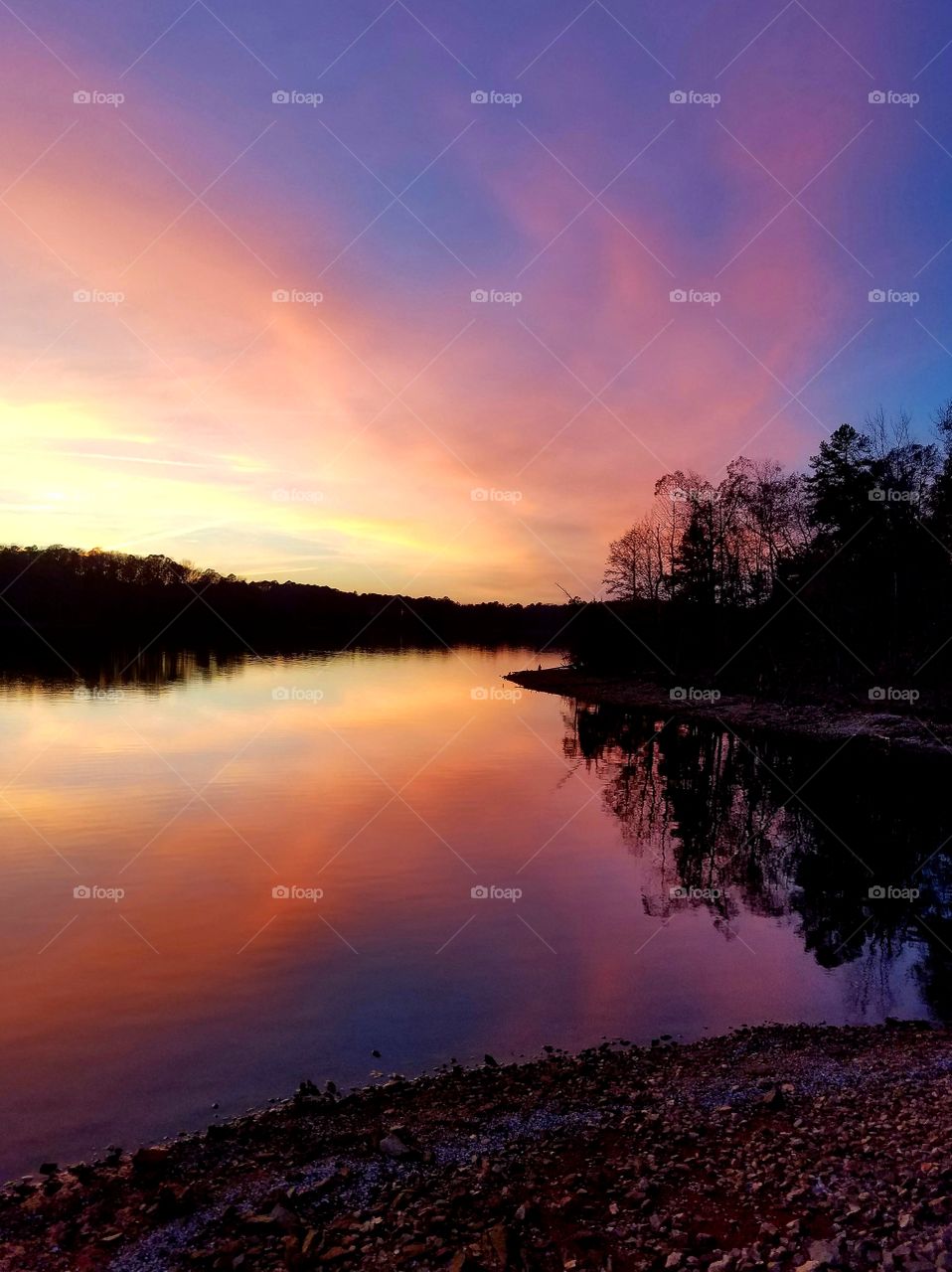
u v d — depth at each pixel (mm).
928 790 38562
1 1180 8781
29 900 18828
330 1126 9828
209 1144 9375
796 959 16438
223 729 49688
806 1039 12633
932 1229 7152
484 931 17422
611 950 16594
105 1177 8719
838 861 25094
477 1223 7734
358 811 29344
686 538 96938
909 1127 9445
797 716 65875
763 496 89750
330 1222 7820
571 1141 9406
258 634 189375
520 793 34469
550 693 96625
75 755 39781
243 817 27828
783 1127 9625
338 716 58781
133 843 24188
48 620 148875
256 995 13852
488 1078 11172
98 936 16547
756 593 91438
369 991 14148
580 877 22078
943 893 21578
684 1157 8969
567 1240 7426
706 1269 6949
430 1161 8992
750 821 31016
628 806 33094
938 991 14969
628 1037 12734
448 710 67625
